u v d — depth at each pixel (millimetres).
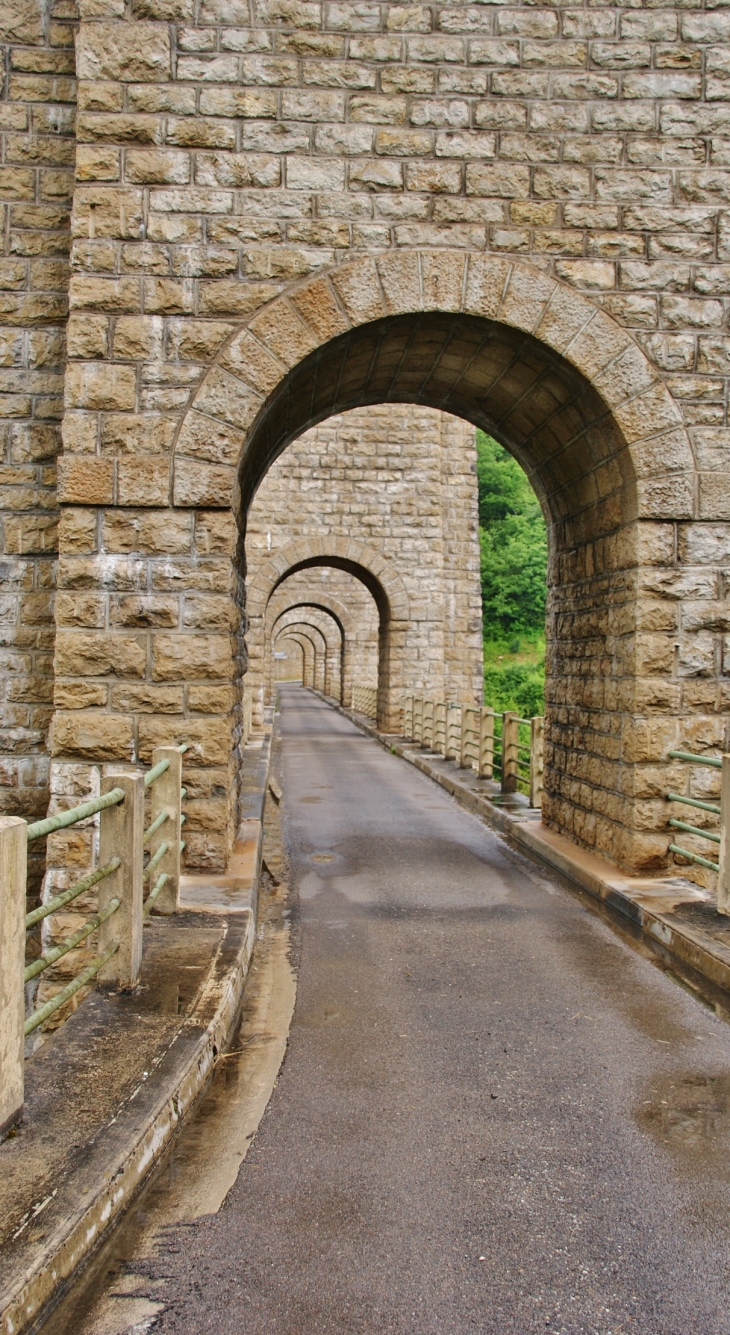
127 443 6680
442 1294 2820
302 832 11180
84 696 6660
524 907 7562
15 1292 2447
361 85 6918
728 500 7258
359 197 6906
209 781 6742
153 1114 3469
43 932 6383
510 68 7047
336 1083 4277
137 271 6703
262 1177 3451
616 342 7145
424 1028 4969
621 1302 2811
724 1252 3068
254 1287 2824
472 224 7023
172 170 6742
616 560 7770
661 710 7293
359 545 24312
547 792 10297
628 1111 4039
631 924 6723
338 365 7984
